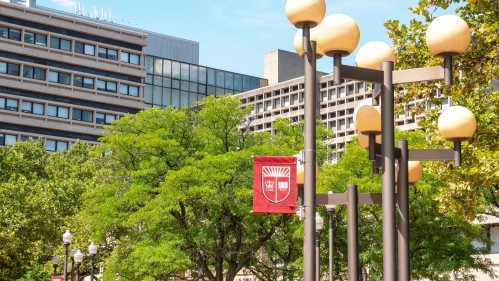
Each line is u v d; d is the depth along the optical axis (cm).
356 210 1088
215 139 4212
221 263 4153
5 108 11088
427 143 3716
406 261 1001
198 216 4053
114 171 4372
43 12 11512
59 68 11594
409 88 2122
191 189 3756
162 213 3791
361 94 10656
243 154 3875
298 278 4256
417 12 2123
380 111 1029
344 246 3869
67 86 11638
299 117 11256
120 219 4097
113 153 4334
